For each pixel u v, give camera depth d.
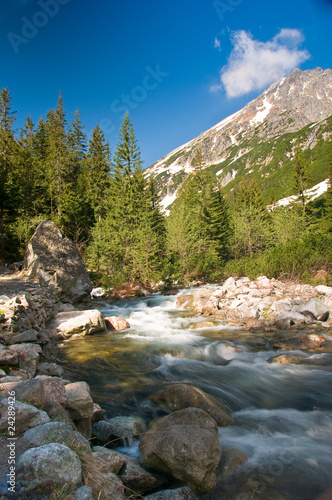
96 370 7.13
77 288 15.43
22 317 8.25
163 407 5.32
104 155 41.72
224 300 14.67
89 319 10.49
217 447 3.77
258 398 5.92
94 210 35.44
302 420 5.11
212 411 4.94
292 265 17.11
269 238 33.91
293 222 29.50
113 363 7.64
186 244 27.38
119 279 22.31
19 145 41.12
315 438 4.59
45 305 11.12
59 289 14.50
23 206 31.36
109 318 11.73
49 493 2.24
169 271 24.25
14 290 11.30
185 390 5.27
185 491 3.34
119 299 18.34
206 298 15.38
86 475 2.68
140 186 34.84
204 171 43.72
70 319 10.65
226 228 40.59
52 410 3.57
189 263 26.53
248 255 36.19
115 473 3.40
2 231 26.42
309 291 14.06
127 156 36.62
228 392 6.13
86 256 27.55
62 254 15.34
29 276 14.57
